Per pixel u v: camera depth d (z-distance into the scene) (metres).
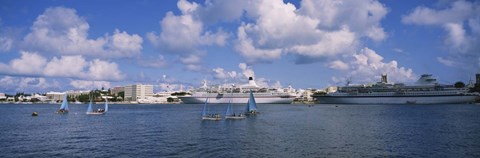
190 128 98.81
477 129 92.31
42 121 128.75
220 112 190.38
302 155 58.16
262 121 121.69
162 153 60.16
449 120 121.69
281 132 87.88
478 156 57.09
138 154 59.53
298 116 148.00
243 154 59.06
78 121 128.38
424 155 57.94
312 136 79.81
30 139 77.56
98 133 87.94
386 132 86.88
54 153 61.00
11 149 64.94
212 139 75.75
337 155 58.16
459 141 71.62
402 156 57.22
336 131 89.50
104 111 178.38
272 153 59.81
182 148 64.69
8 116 161.12
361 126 102.31
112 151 62.25
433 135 80.69
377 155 58.06
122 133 87.44
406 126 101.69
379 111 184.88
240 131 90.56
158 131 91.69
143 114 175.50
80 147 66.50
